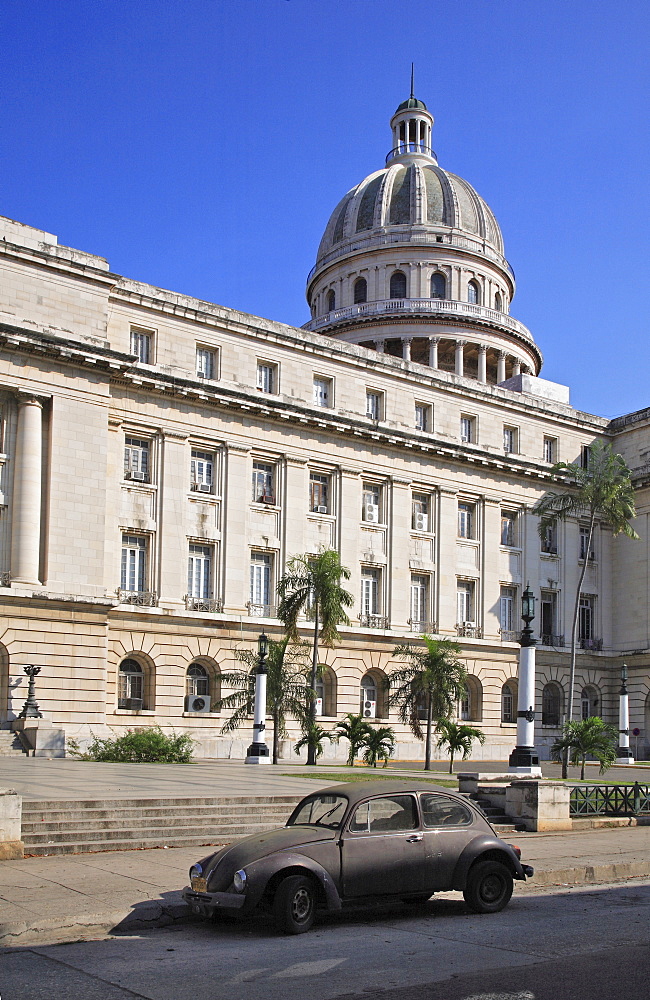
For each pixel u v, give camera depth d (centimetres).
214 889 1321
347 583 5278
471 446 5847
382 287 8606
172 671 4594
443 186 8981
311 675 4209
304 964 1162
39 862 1736
